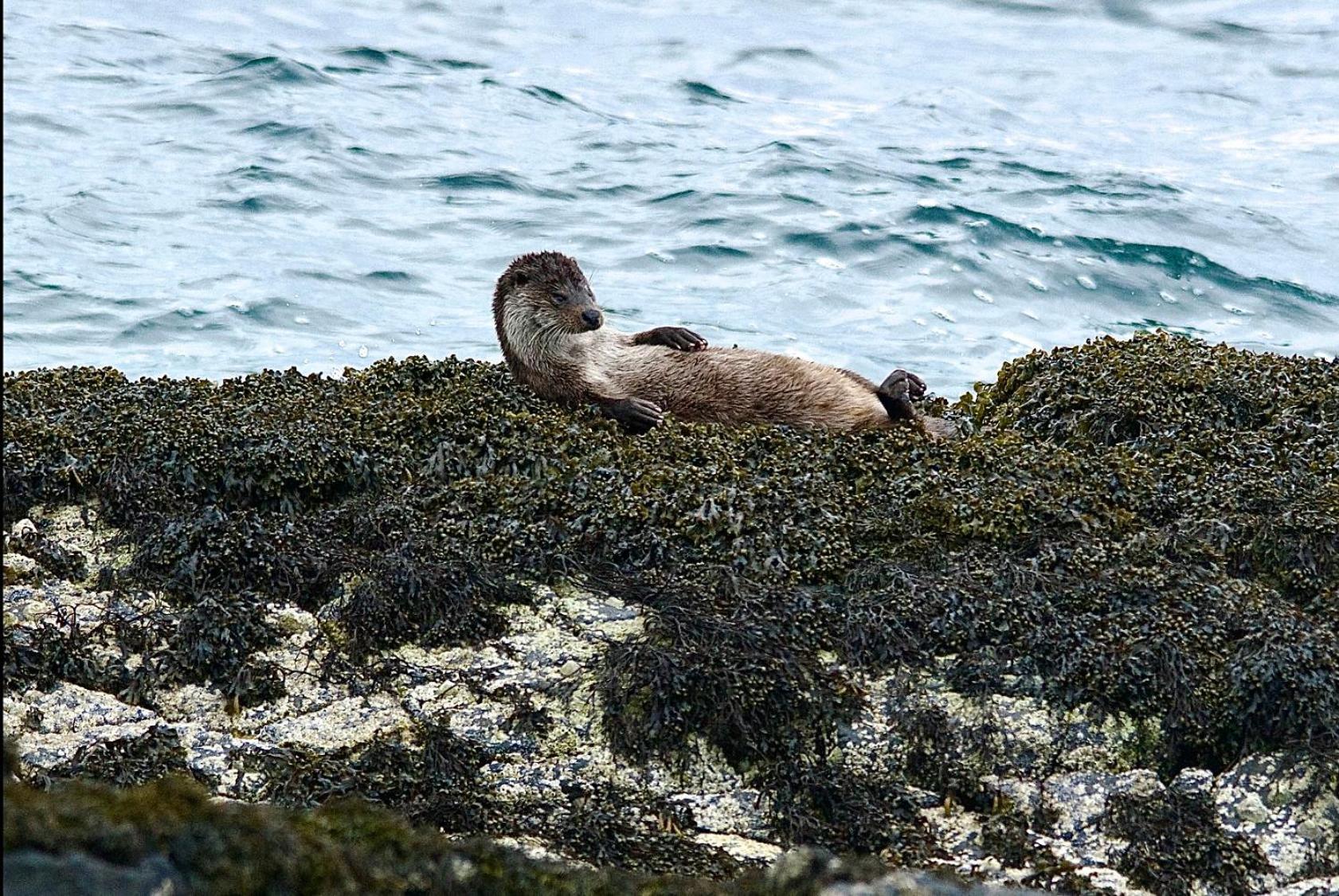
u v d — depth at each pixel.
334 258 64.62
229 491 30.31
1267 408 34.34
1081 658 25.05
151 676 25.52
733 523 28.34
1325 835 22.86
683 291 62.34
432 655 26.08
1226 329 61.88
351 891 13.80
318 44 99.94
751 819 23.38
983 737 24.20
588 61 101.81
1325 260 69.31
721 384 35.03
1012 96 97.38
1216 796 23.30
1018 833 22.66
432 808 22.86
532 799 23.30
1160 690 24.70
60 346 55.06
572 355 35.19
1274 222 73.62
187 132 80.00
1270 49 106.75
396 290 62.00
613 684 24.61
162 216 68.25
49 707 24.62
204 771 23.45
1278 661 24.59
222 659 25.70
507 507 29.45
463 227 69.25
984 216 71.06
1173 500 30.08
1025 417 35.56
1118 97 97.38
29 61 90.44
